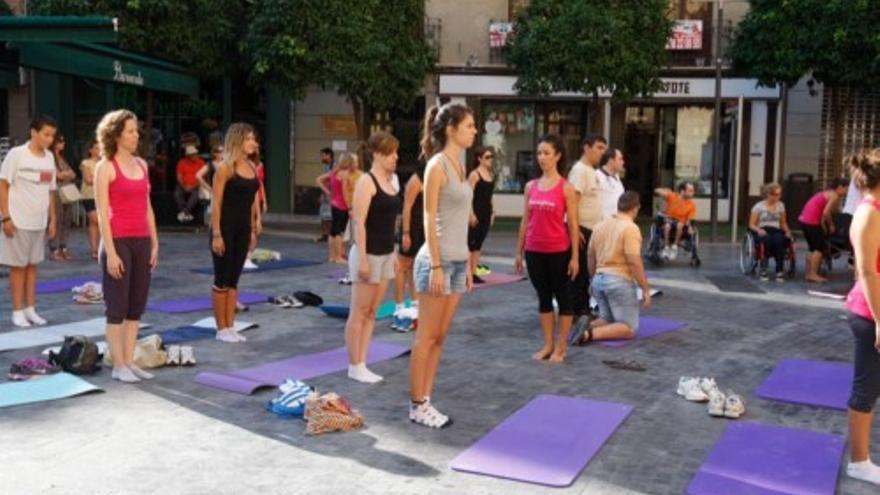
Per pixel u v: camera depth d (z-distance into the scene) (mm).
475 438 5809
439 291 5840
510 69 21938
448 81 22094
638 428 6141
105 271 6852
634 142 23047
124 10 17469
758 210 13539
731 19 21891
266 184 23078
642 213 23188
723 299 11594
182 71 17297
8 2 20359
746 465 5410
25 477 4969
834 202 12891
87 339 7285
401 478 5074
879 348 4984
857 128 21719
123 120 6750
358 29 18688
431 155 6348
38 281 11578
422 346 5977
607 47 18641
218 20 18750
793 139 22031
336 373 7324
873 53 18016
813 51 18453
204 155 22234
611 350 8508
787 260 14531
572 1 18922
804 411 6652
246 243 8352
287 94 19453
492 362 7914
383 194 6938
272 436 5746
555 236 7812
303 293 10422
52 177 8883
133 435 5707
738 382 7465
